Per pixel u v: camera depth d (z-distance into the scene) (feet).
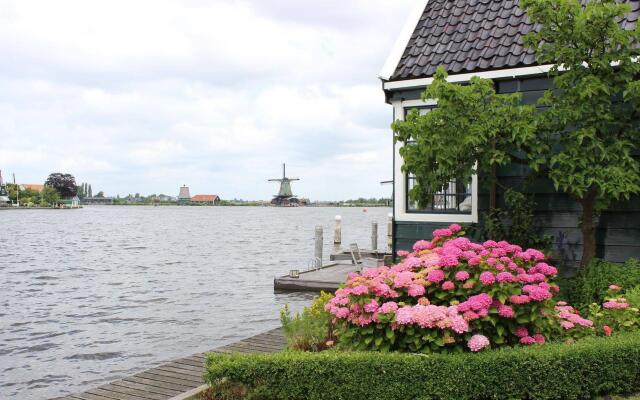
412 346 19.60
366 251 94.63
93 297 65.92
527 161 29.17
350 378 18.94
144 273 88.33
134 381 25.50
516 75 31.65
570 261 31.14
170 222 325.83
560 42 27.55
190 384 25.00
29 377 36.24
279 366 20.06
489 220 31.86
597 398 18.71
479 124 26.86
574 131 27.02
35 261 108.88
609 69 27.04
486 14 35.81
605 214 30.48
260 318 51.65
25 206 563.48
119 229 241.35
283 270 90.58
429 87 27.76
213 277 82.33
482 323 19.49
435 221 34.94
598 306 23.49
